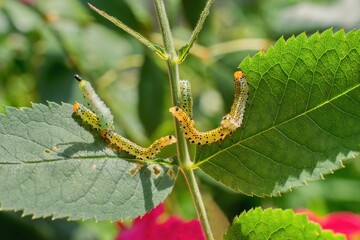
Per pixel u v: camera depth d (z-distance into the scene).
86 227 0.44
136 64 0.53
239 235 0.29
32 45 0.54
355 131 0.29
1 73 0.55
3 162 0.27
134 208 0.28
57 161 0.28
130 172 0.29
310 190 0.52
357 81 0.29
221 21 0.59
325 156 0.29
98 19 0.45
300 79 0.29
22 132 0.28
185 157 0.30
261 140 0.30
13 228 0.42
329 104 0.29
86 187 0.28
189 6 0.46
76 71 0.49
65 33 0.51
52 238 0.43
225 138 0.30
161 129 0.44
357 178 0.54
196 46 0.47
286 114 0.29
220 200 0.46
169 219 0.35
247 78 0.30
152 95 0.46
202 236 0.35
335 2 0.47
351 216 0.38
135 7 0.46
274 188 0.29
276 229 0.29
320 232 0.28
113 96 0.51
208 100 0.51
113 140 0.29
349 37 0.29
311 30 0.47
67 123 0.28
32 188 0.27
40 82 0.50
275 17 0.55
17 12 0.52
